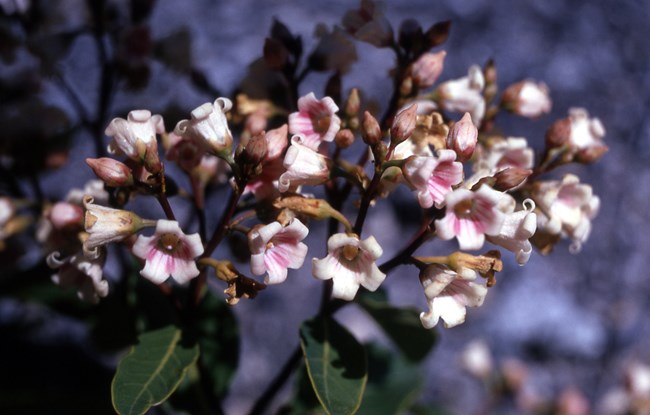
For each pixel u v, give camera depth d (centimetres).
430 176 16
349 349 18
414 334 20
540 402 27
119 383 17
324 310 18
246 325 29
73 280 17
